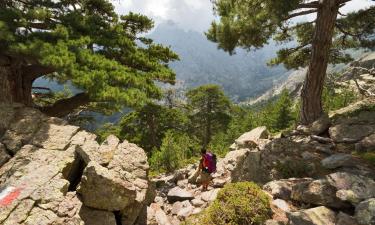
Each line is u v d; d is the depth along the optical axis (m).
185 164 17.34
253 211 7.28
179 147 18.41
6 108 10.03
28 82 14.58
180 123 47.56
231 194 7.75
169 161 17.39
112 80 11.95
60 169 7.88
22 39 11.74
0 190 7.01
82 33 13.76
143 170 8.95
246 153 12.03
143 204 8.80
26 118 9.77
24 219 6.31
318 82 14.55
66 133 9.33
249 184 7.95
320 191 7.66
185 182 13.22
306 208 7.78
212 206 7.68
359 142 10.77
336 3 14.03
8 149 8.66
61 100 15.71
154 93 12.91
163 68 14.95
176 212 10.03
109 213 7.78
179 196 10.84
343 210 7.27
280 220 7.28
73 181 8.97
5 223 6.16
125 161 8.92
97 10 16.41
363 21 15.93
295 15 14.48
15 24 11.97
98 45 13.88
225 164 13.57
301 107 15.16
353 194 7.03
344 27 16.62
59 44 11.68
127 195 7.91
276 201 8.22
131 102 11.11
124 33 15.63
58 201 6.85
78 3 15.63
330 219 6.90
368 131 11.52
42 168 7.80
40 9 12.34
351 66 20.58
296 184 8.35
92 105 19.19
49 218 6.44
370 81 23.39
